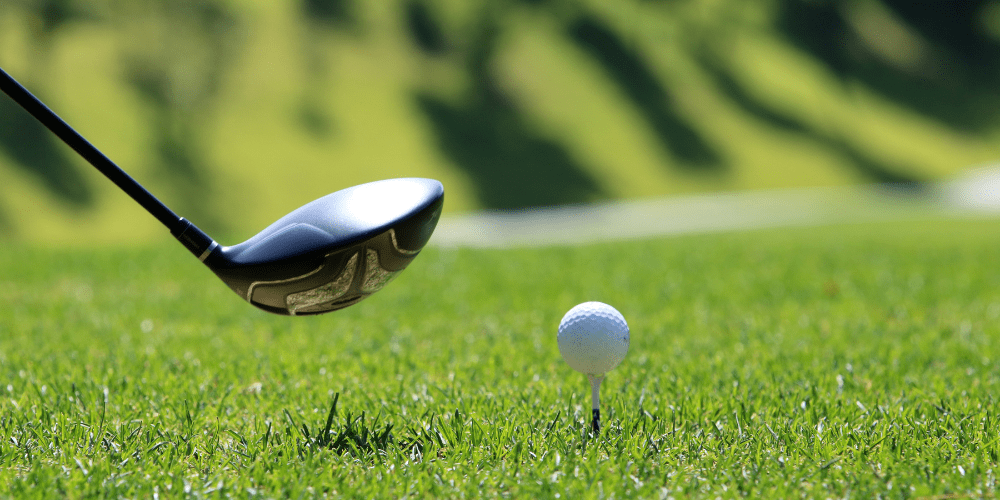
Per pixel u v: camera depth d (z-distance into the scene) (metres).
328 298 3.82
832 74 67.56
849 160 55.12
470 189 44.97
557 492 3.67
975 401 5.03
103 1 49.56
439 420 4.49
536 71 56.94
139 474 3.90
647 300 9.95
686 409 4.87
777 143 55.69
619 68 60.00
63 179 38.22
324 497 3.68
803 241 18.39
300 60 51.09
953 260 13.62
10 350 7.04
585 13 64.19
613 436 4.41
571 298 10.19
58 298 10.10
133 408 5.17
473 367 6.25
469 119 51.41
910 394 5.27
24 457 4.16
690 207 43.59
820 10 73.81
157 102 44.88
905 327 7.98
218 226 37.41
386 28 56.56
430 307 9.61
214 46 49.75
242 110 46.22
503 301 10.01
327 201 3.80
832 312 8.92
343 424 4.68
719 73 62.97
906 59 71.69
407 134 48.28
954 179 53.91
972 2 79.81
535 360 6.54
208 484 3.79
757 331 7.77
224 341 7.49
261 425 4.75
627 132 53.38
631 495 3.61
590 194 46.66
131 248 15.80
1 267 13.03
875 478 3.85
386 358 6.65
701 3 70.69
